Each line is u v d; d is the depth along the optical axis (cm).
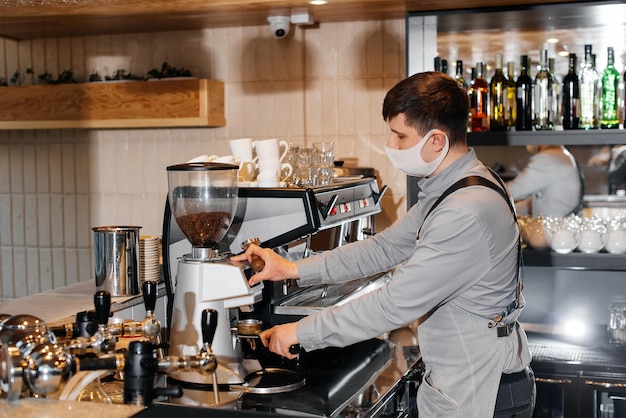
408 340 274
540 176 347
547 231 336
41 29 385
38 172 420
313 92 384
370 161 379
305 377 225
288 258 249
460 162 212
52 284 422
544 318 351
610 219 337
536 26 341
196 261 215
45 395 173
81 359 167
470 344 211
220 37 391
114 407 169
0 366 166
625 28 332
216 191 213
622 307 322
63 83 399
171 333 218
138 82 381
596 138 321
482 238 200
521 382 222
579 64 339
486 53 346
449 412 212
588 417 303
